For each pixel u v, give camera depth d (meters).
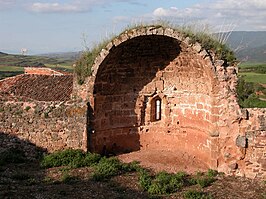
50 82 23.09
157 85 16.48
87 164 13.20
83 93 14.80
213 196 10.38
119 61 15.30
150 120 16.80
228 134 13.00
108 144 15.78
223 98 13.10
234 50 13.74
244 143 12.65
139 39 14.50
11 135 14.55
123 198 9.83
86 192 10.18
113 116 15.88
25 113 14.56
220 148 13.14
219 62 13.10
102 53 14.22
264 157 12.63
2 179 11.14
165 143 16.77
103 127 15.45
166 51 15.49
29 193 9.78
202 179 11.87
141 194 10.29
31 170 12.61
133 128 16.52
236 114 12.84
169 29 13.52
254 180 12.31
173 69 15.96
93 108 14.60
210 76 13.25
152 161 14.73
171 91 16.36
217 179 12.27
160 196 10.20
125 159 14.94
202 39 13.31
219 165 13.15
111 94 15.63
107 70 15.06
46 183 10.99
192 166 14.18
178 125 16.34
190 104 15.59
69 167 12.81
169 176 12.02
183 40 13.30
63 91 20.73
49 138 14.42
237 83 13.26
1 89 22.98
